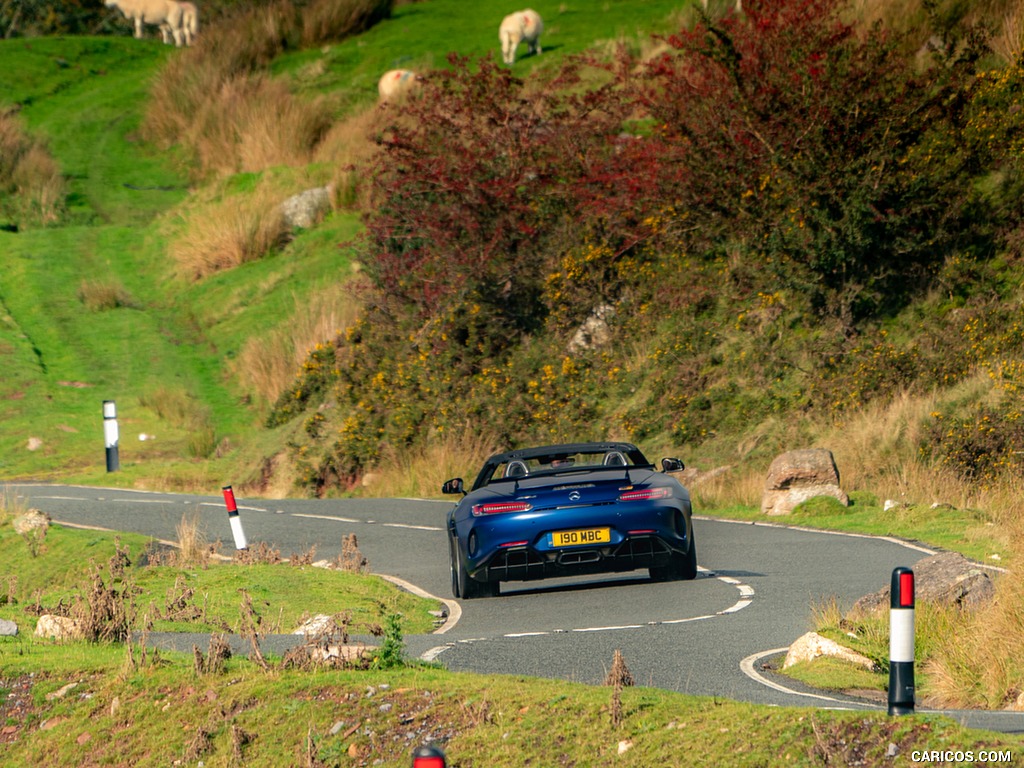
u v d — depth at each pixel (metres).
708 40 87.50
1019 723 21.77
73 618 35.75
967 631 29.41
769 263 83.12
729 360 80.44
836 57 83.38
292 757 23.86
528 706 23.52
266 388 104.00
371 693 25.17
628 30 153.38
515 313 91.62
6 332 117.81
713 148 85.12
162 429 101.31
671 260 88.56
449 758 22.31
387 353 92.81
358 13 185.88
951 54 85.31
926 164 80.12
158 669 28.91
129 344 117.19
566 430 82.38
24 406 103.88
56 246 137.38
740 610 37.12
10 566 56.19
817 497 61.06
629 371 83.81
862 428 70.94
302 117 150.75
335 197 132.88
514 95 100.81
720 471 72.44
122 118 175.12
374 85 162.38
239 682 27.08
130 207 148.12
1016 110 81.69
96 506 72.44
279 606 41.03
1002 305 75.81
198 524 65.75
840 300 79.75
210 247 129.50
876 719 19.72
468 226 93.88
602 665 29.27
